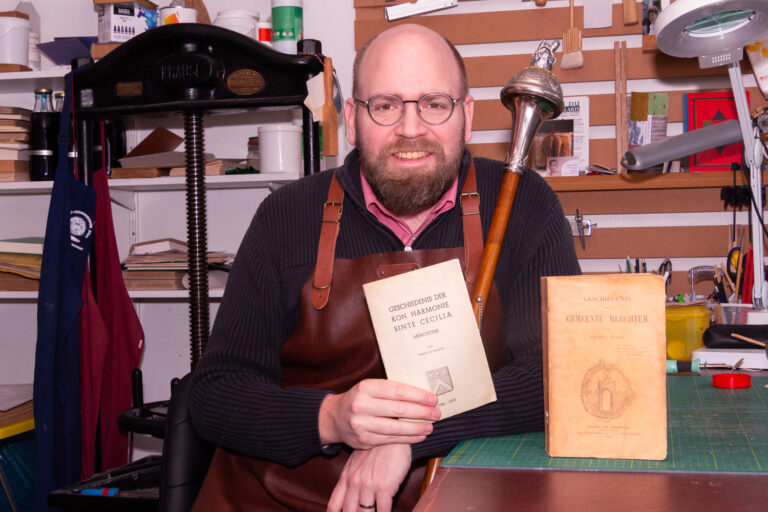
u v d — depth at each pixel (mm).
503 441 1019
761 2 1547
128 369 2387
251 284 1359
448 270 1043
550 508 707
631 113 2369
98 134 2566
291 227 1393
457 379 1046
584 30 2398
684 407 1154
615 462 858
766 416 1076
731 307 1822
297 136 2377
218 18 2385
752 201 1851
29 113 2590
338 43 2596
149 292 2408
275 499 1247
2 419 2176
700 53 1745
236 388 1231
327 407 1119
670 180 2205
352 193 1354
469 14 2475
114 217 2777
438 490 778
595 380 879
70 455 2223
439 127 1259
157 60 2193
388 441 1052
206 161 2430
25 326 2865
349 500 1057
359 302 1310
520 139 1268
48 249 2193
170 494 1359
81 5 2799
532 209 1365
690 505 703
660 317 864
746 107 1859
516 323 1282
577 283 881
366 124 1277
